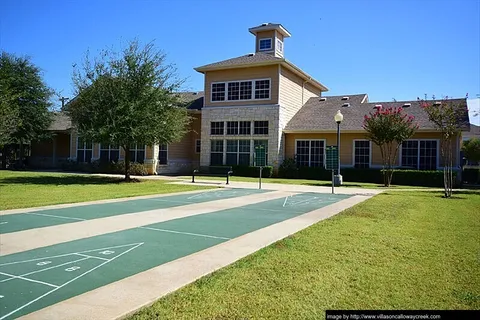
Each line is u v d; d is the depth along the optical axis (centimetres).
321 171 2605
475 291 452
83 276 498
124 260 576
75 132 2352
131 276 499
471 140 3469
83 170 3159
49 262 562
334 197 1512
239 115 2853
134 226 855
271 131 2747
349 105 2944
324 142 2711
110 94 2014
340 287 460
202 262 568
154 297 423
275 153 2727
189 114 3141
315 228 834
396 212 1083
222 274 504
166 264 556
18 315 374
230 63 2892
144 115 2009
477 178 2733
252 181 2302
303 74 3048
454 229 835
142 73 2058
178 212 1075
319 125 2728
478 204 1311
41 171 3042
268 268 532
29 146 3828
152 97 2064
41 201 1234
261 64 2784
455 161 2294
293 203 1312
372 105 2856
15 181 1997
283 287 458
